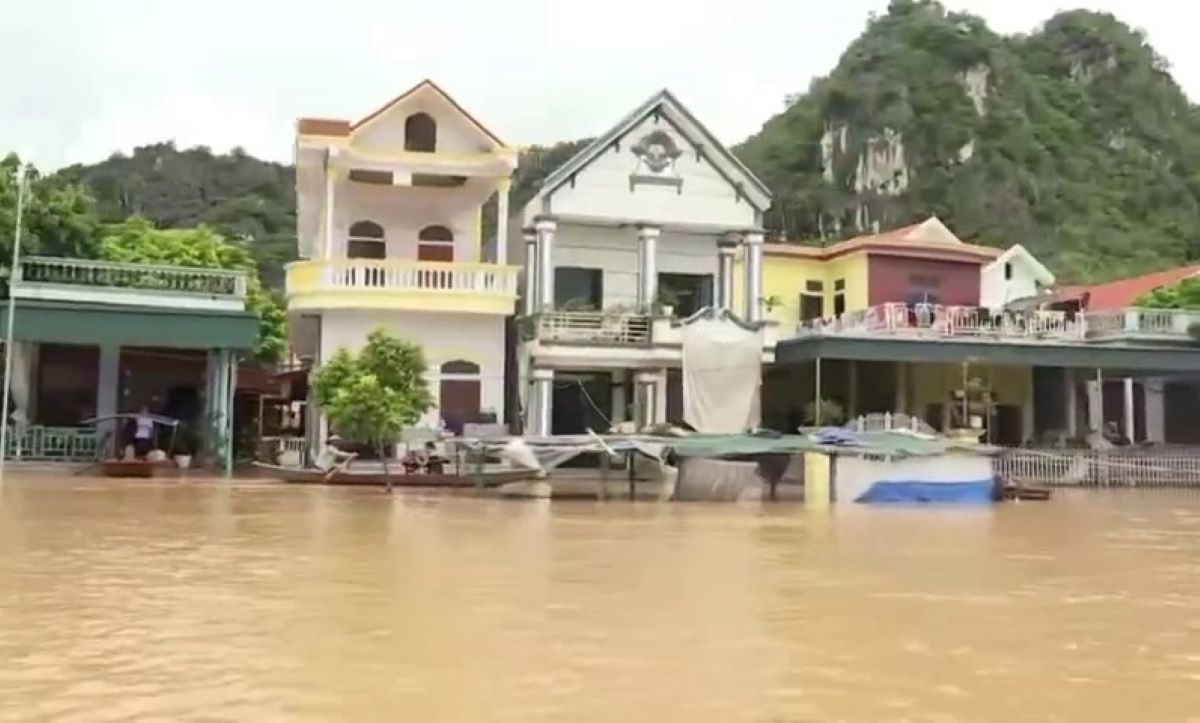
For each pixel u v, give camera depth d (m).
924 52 97.00
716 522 18.52
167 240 42.09
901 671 6.99
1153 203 92.06
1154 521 20.12
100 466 27.42
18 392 30.28
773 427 36.44
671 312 32.91
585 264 34.41
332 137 31.84
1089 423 37.97
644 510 21.38
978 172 89.38
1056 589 10.91
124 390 32.31
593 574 11.27
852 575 11.59
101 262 30.39
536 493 25.28
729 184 34.62
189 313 28.88
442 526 16.55
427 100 33.28
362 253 34.00
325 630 7.99
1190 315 37.00
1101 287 50.53
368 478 25.84
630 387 33.50
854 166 93.62
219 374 29.89
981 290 41.28
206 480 26.34
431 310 31.64
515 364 33.56
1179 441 41.38
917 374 37.06
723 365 32.22
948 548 14.67
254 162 91.06
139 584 10.11
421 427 29.31
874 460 25.27
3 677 6.46
